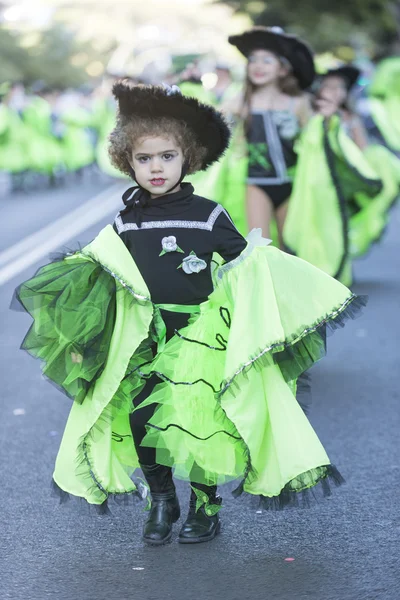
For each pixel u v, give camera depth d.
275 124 14.80
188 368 7.67
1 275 21.52
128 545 8.03
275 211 15.48
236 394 7.49
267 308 7.56
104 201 37.72
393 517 8.48
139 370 7.87
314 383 13.03
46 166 43.41
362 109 32.12
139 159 7.85
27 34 93.56
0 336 16.30
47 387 13.17
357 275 21.25
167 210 7.89
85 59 108.06
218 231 7.84
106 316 7.75
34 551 7.96
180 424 7.61
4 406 12.26
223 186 15.08
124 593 7.14
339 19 63.25
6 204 37.66
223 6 65.06
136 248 7.88
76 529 8.40
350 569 7.45
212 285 7.95
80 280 7.77
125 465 8.09
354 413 11.64
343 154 17.39
